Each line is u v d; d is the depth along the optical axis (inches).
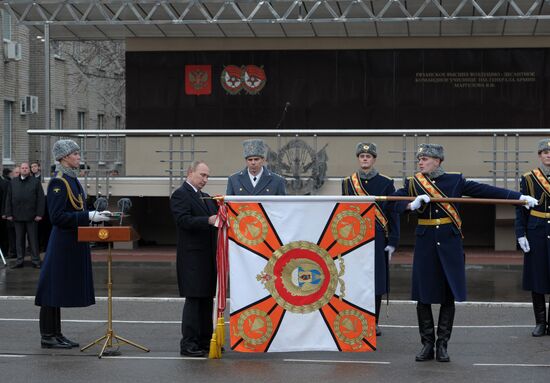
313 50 994.1
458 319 574.9
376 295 519.8
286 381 397.1
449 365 434.0
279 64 998.4
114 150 954.1
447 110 979.9
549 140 524.7
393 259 914.7
